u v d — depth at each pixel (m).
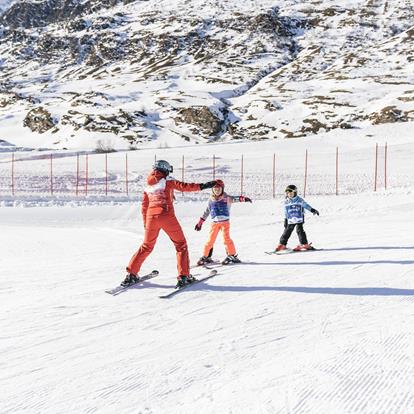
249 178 41.25
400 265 8.63
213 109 101.94
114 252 12.26
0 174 39.38
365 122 88.81
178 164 47.66
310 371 3.83
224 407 3.32
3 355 4.80
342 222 18.03
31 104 141.50
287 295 6.81
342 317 5.61
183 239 7.49
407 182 37.91
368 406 3.12
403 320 5.26
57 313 6.22
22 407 3.64
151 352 4.71
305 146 58.69
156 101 111.69
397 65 144.88
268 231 15.65
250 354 4.50
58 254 12.16
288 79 157.25
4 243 14.41
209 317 5.87
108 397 3.72
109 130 97.94
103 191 33.47
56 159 51.84
